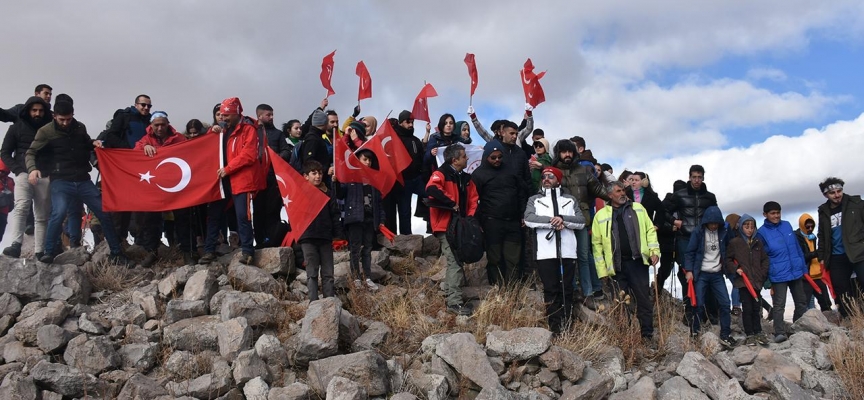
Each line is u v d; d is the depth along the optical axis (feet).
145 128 29.99
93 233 32.94
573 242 24.00
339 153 25.57
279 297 25.26
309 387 19.06
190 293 23.88
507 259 26.07
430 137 32.73
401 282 28.35
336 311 20.77
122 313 22.82
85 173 27.04
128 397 18.66
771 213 27.22
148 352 20.66
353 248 26.58
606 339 23.47
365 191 26.89
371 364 19.06
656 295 26.43
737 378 21.76
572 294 25.13
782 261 26.78
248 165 26.55
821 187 29.60
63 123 26.12
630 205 25.29
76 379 19.13
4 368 19.97
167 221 31.48
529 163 29.81
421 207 33.01
